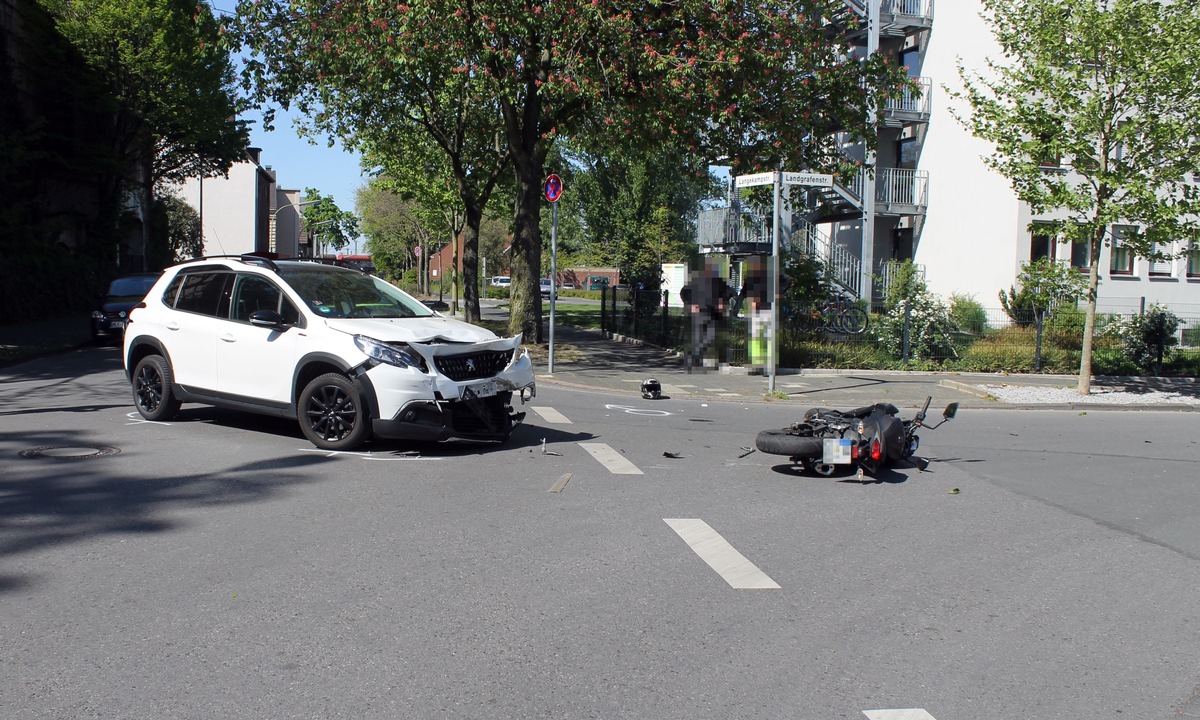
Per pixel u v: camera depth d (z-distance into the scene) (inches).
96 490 279.6
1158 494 326.0
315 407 344.2
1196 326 878.4
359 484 295.0
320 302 357.7
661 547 240.1
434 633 178.2
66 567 209.9
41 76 1195.9
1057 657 177.0
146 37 1240.8
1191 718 152.2
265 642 171.6
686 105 646.5
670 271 1481.3
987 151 1064.2
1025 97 625.6
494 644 174.1
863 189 1118.4
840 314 749.3
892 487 324.2
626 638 179.2
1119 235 619.2
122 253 1504.7
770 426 455.5
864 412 345.1
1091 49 568.4
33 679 154.3
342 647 170.4
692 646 176.4
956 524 275.7
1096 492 327.3
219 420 404.2
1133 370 776.3
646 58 611.5
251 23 729.6
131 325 400.8
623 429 428.8
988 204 1061.8
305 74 756.0
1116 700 158.6
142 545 227.3
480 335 355.6
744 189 722.8
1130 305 1086.4
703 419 474.3
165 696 149.2
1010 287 1025.5
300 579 206.2
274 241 3722.9
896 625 191.3
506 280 3191.4
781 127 674.8
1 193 1069.1
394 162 1280.8
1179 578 229.0
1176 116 583.2
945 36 1127.0
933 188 1147.9
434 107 958.4
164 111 1285.7
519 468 328.2
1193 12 556.7
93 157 1251.2
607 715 146.9
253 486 288.2
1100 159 601.3
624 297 986.7
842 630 187.5
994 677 166.7
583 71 624.4
